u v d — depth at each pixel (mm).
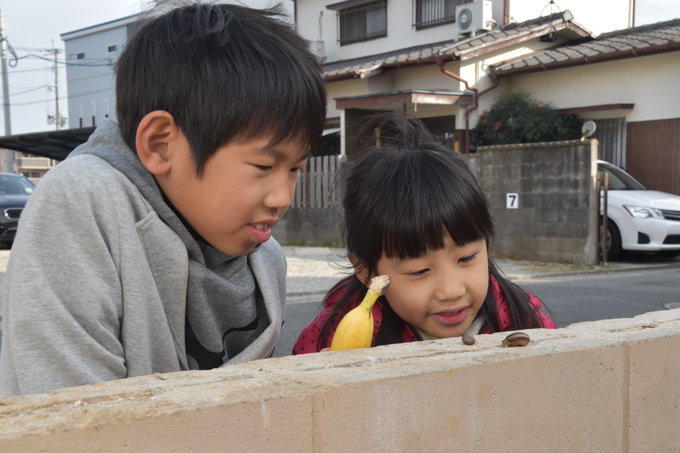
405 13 16844
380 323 1780
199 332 1370
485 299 1792
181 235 1268
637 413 1438
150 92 1161
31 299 1026
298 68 1191
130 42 1242
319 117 1235
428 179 1500
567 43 15586
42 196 1087
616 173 10664
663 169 11953
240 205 1174
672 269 9102
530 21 15078
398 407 1025
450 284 1506
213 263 1396
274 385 930
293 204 13523
